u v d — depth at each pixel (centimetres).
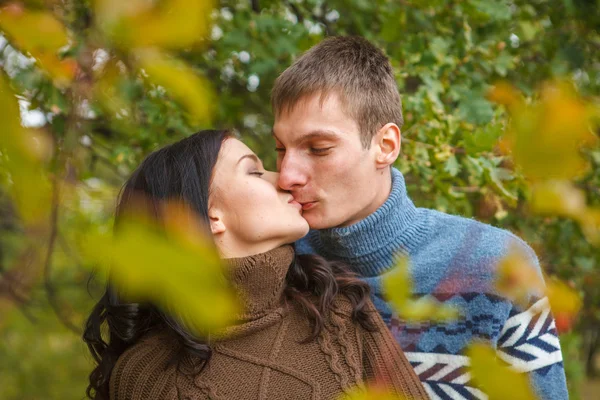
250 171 139
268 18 241
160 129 232
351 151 146
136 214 35
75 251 31
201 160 134
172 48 32
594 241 42
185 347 130
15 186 30
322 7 298
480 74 254
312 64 146
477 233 138
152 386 135
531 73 277
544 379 141
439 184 210
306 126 144
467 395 144
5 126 30
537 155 31
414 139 222
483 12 244
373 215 152
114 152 221
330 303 141
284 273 138
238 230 136
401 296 45
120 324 142
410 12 258
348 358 136
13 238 178
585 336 384
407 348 146
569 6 263
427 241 154
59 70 40
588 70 276
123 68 37
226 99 261
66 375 275
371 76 149
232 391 132
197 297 30
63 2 40
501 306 142
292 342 139
